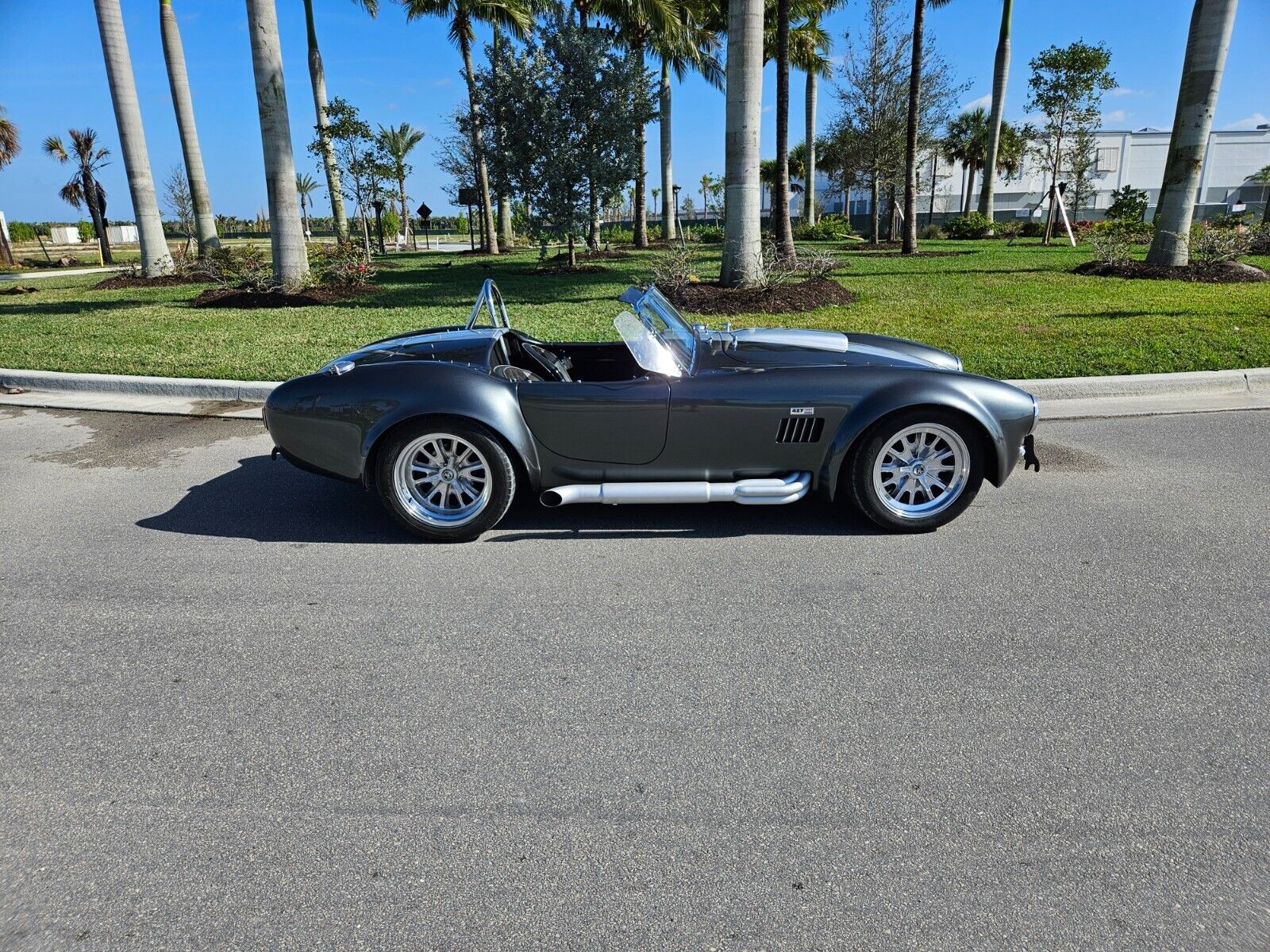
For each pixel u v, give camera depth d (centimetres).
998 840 225
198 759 265
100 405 779
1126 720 277
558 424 432
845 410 425
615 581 395
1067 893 206
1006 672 308
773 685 304
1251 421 663
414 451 437
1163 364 803
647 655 326
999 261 2011
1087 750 262
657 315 463
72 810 242
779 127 1995
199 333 1093
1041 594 372
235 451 634
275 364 876
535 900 208
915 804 240
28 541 455
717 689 302
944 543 434
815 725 279
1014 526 456
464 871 217
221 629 352
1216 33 1373
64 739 276
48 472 587
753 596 376
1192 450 593
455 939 196
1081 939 193
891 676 308
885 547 430
